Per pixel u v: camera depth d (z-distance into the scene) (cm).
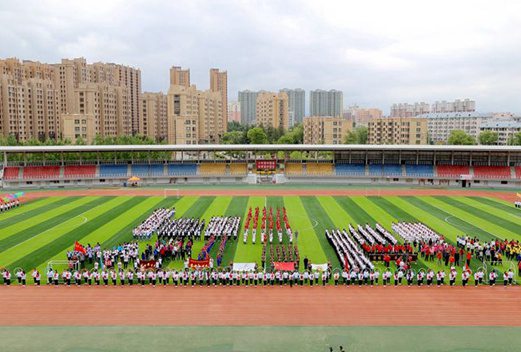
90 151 10194
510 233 5522
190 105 19725
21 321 3238
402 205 7425
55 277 3947
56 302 3572
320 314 3338
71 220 6284
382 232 5250
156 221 5825
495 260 4412
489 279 3969
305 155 13662
